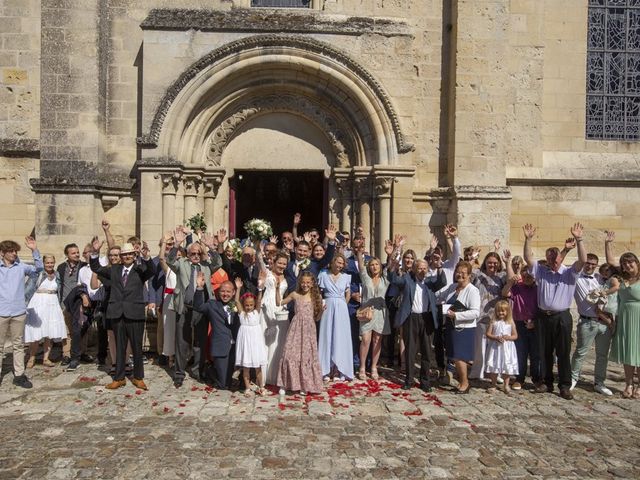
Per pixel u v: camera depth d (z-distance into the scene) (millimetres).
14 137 12266
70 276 10188
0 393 8430
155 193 11695
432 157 12531
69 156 11703
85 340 10438
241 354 8469
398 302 9203
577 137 13195
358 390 8852
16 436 6766
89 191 11570
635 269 8672
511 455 6414
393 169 11969
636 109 13578
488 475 5906
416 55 12469
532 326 9102
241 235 14992
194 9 11953
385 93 11914
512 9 12891
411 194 12117
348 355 9305
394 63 12102
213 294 9297
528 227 9344
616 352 8789
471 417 7684
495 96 12141
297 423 7324
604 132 13523
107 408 7793
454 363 9008
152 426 7129
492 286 9469
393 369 10227
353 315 10008
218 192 12625
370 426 7262
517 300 9180
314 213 15039
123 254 8789
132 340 8742
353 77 11906
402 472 5941
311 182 15031
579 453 6512
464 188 11969
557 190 12961
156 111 11664
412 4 12445
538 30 12922
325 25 11891
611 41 13547
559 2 13086
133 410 7730
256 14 12047
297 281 8914
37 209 11562
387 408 7988
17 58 12234
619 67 13547
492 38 12141
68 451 6336
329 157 12773
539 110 12938
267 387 8906
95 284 9328
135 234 12125
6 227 12305
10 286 8641
